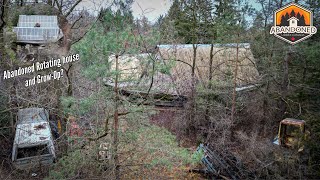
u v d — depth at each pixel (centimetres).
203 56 1681
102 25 741
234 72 1355
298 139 1041
